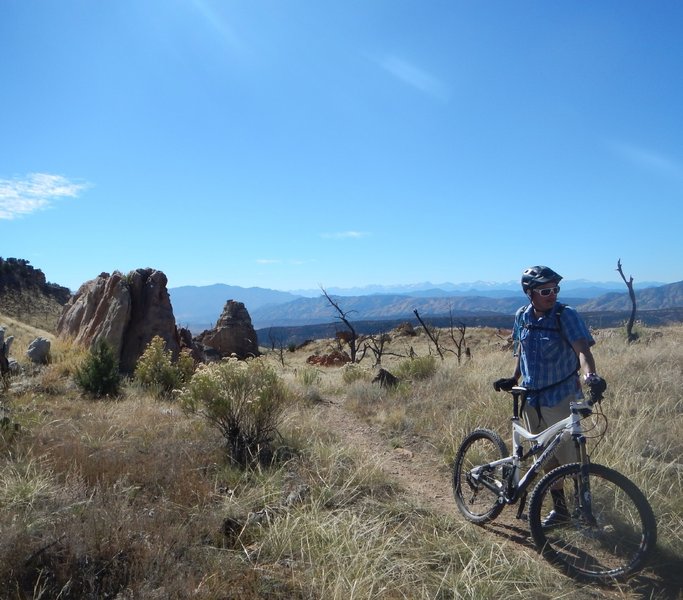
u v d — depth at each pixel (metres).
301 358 43.59
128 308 16.06
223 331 42.66
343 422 9.64
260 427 6.83
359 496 5.39
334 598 3.40
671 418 6.67
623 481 3.95
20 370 12.46
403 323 48.69
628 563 3.86
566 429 4.25
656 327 22.80
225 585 3.46
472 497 5.25
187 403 6.91
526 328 4.80
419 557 4.09
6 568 3.37
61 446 6.07
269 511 4.76
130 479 5.26
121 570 3.51
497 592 3.64
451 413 8.57
